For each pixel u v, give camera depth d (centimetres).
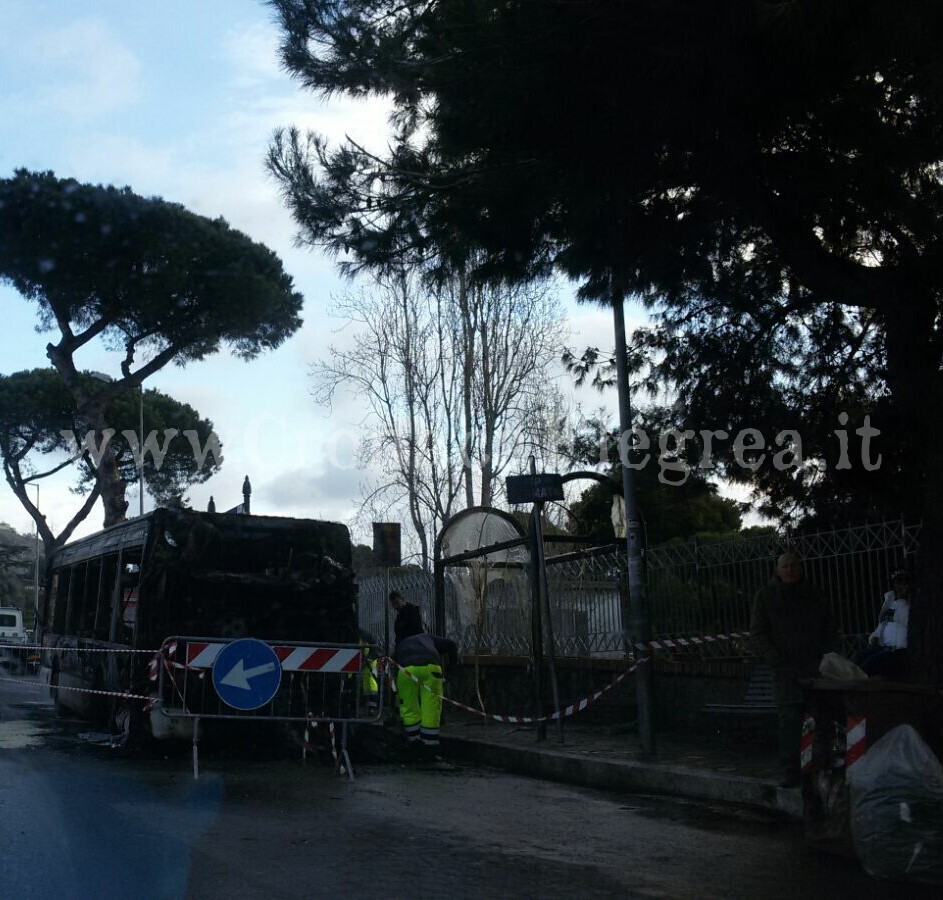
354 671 1162
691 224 1098
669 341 1212
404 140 1121
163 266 2928
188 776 1043
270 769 1125
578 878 664
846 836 730
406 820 845
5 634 4484
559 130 966
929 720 688
